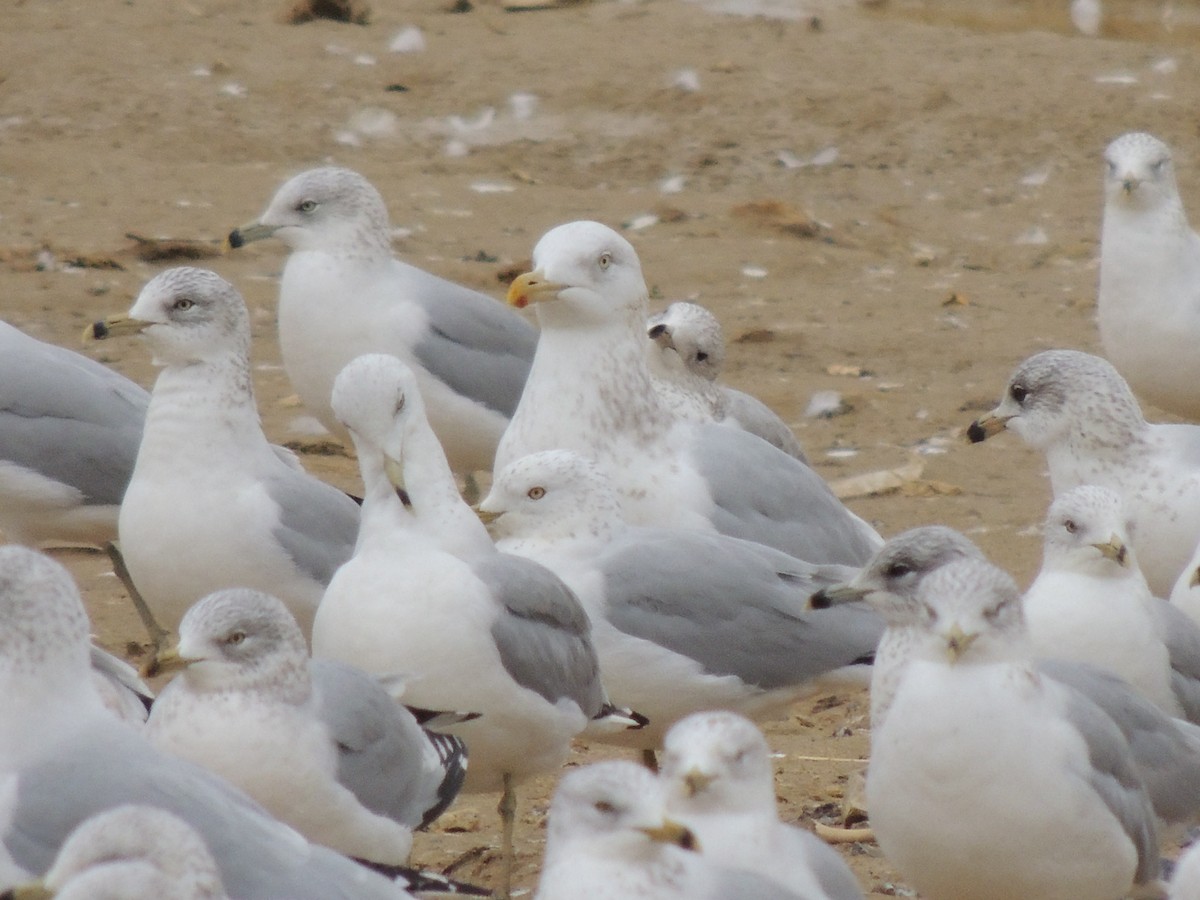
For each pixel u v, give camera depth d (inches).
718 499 497.0
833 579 462.0
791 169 1173.7
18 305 853.2
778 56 1337.4
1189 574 467.5
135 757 314.8
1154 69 1299.2
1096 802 349.1
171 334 471.5
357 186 610.2
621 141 1214.3
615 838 301.1
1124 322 653.3
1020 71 1294.3
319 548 471.5
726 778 330.3
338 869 301.6
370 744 364.2
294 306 610.2
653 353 596.7
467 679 396.8
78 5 1418.6
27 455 530.9
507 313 625.6
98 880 236.1
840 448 730.8
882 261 1013.8
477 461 627.2
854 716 521.3
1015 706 345.4
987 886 354.0
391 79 1298.0
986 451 729.6
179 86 1262.3
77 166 1112.2
